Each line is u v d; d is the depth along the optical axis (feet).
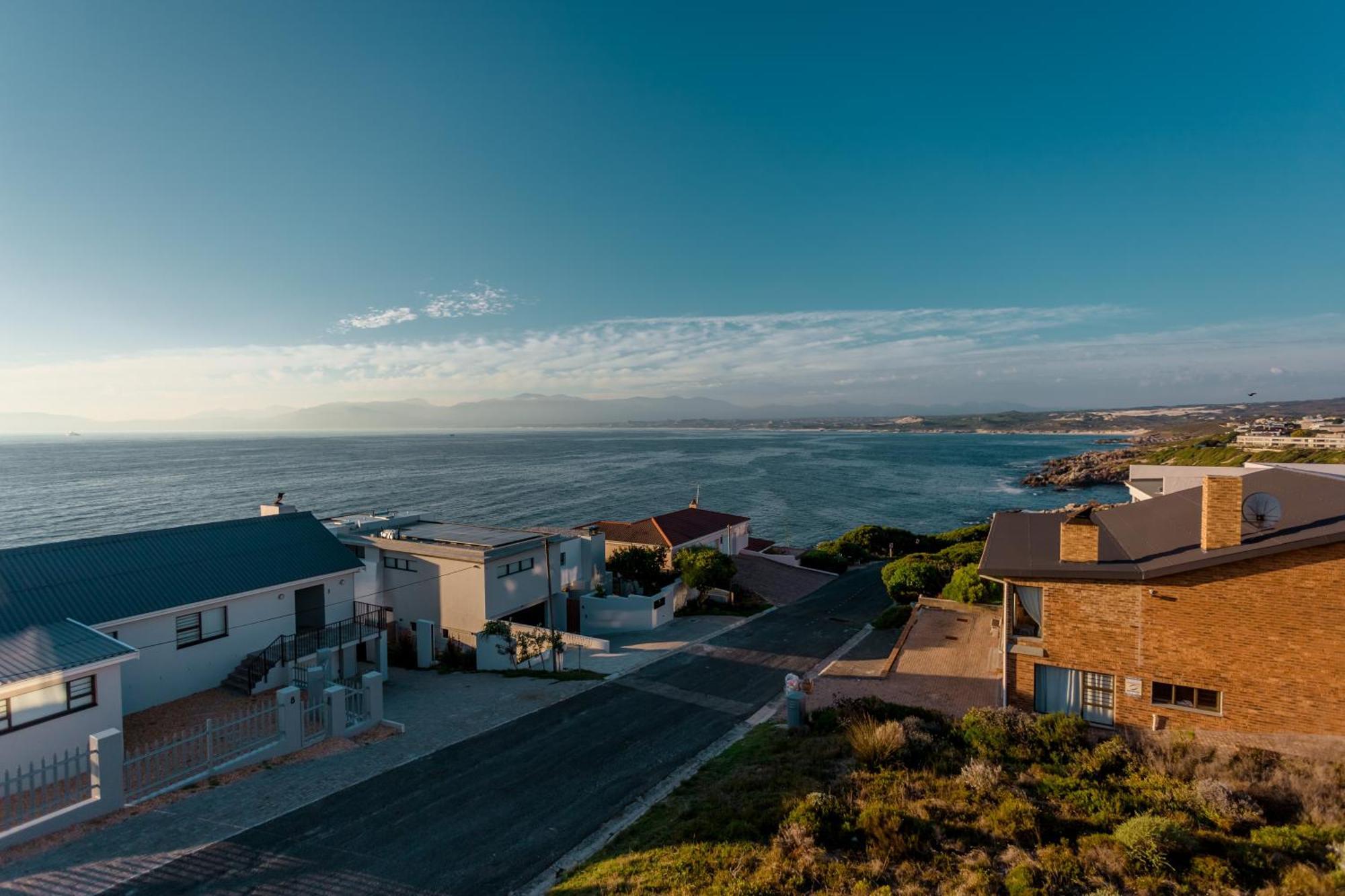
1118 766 48.01
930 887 33.91
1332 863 32.99
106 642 59.26
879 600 138.10
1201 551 54.39
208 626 76.79
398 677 89.76
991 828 38.88
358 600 108.88
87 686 56.49
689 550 141.08
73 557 73.97
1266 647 51.49
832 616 123.34
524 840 44.65
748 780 49.80
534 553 111.75
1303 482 62.34
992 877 34.06
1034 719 54.85
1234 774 45.14
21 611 64.49
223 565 81.82
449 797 50.93
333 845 43.55
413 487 422.82
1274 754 48.96
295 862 41.37
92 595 69.87
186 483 432.66
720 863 37.78
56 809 44.98
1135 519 70.33
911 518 317.42
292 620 85.20
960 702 69.56
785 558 180.04
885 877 34.96
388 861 41.83
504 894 38.52
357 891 38.65
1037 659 59.41
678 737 64.28
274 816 47.26
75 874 39.34
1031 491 422.82
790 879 35.22
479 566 100.68
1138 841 35.35
